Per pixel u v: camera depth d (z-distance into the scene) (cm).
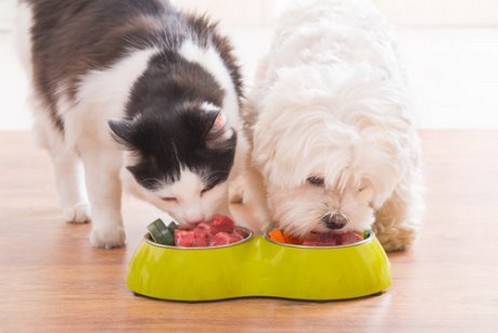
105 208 331
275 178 282
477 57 808
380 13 359
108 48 311
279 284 280
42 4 344
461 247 331
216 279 279
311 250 278
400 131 279
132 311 274
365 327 261
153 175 282
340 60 304
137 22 318
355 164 266
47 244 341
